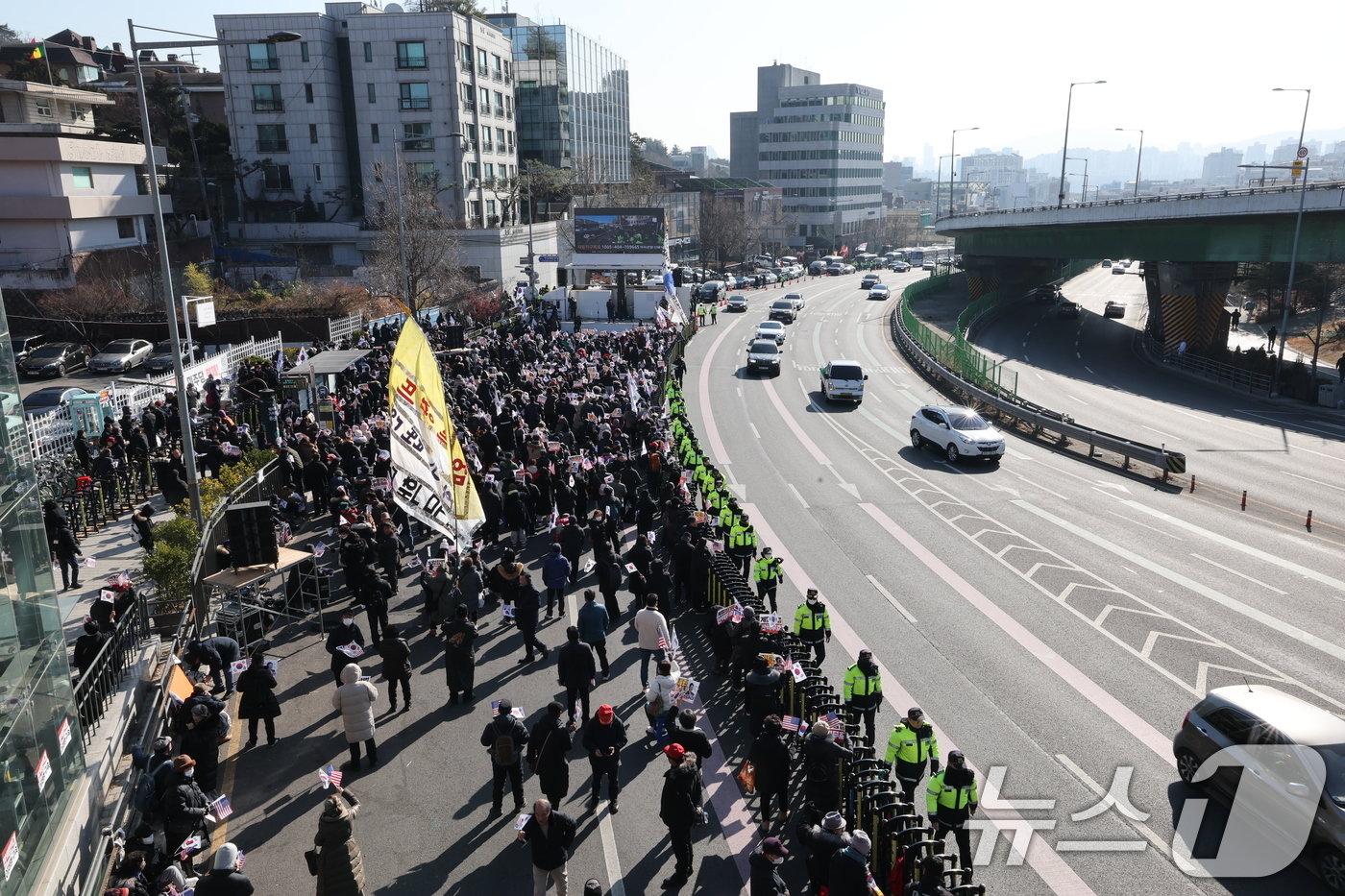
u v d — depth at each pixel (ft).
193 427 91.40
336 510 72.23
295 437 85.15
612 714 41.68
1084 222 211.61
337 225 267.18
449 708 51.37
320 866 34.12
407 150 276.41
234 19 267.80
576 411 103.50
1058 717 51.24
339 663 49.24
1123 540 82.17
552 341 160.76
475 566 59.06
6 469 36.76
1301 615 65.36
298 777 45.06
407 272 194.80
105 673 46.65
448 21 269.23
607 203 346.54
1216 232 181.98
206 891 31.24
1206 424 134.10
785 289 363.35
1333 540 81.97
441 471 58.44
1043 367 189.67
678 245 449.89
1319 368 191.52
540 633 61.00
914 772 39.50
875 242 652.07
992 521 87.76
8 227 173.58
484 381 108.17
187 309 104.73
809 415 140.05
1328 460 111.75
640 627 51.39
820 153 598.75
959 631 62.69
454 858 39.11
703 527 67.00
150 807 39.65
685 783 36.45
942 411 115.55
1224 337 201.87
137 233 201.77
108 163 188.65
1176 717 51.34
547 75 348.18
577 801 43.32
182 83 268.82
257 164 273.95
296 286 210.79
